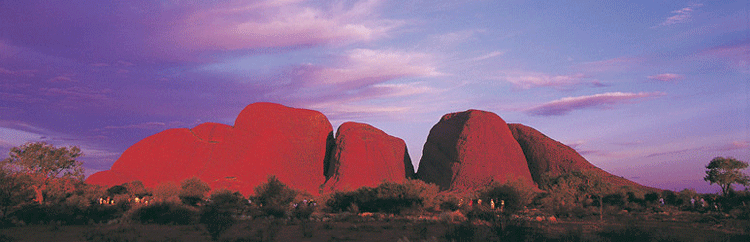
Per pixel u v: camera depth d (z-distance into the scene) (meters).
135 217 25.64
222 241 15.91
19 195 27.28
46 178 41.44
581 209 33.72
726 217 29.84
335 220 28.97
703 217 30.36
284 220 27.52
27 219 24.14
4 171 28.03
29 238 17.09
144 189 87.25
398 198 42.75
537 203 50.38
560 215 33.41
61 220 24.44
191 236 17.84
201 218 25.92
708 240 16.30
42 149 41.88
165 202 26.92
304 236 17.94
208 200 60.53
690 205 49.81
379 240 16.72
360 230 20.28
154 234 18.58
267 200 53.16
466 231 14.79
